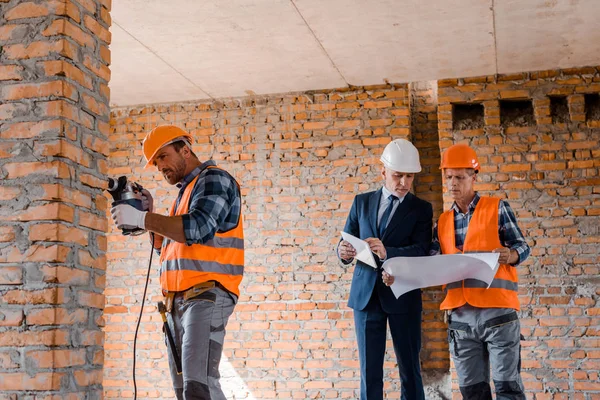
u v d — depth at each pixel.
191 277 2.96
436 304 6.34
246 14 5.04
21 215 2.81
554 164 6.08
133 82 6.38
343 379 6.17
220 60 5.90
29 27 2.94
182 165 3.16
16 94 2.90
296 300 6.36
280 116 6.70
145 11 4.96
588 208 5.96
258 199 6.59
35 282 2.75
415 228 3.86
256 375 6.31
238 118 6.79
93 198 3.03
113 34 5.34
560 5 4.95
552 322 5.86
